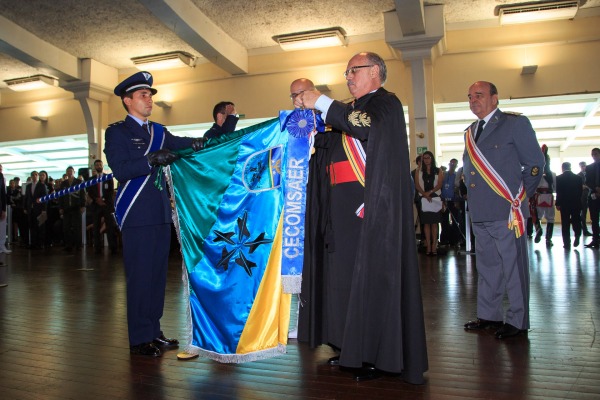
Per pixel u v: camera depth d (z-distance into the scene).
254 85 10.88
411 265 2.37
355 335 2.35
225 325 2.70
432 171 7.76
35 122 12.90
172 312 4.03
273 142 2.80
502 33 9.43
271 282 2.71
